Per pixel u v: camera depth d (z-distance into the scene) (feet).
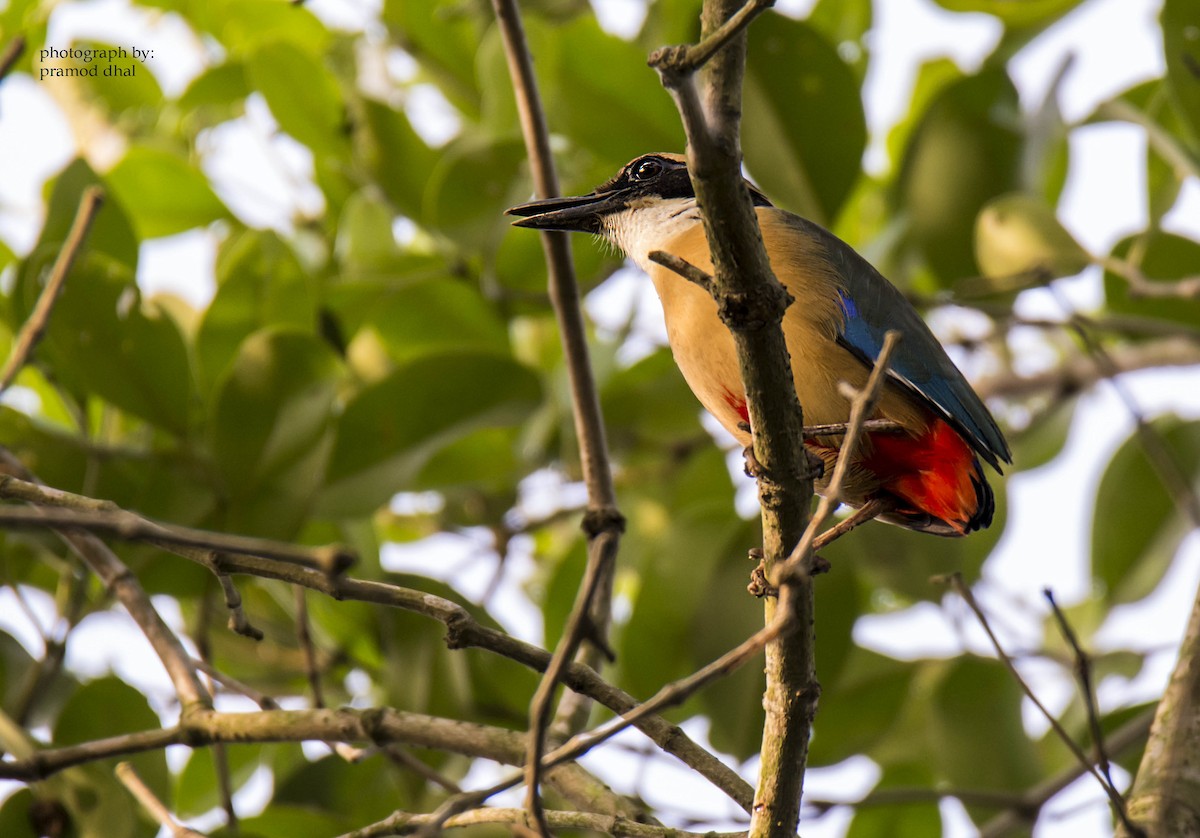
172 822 21.57
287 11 40.81
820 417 25.73
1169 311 38.78
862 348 25.36
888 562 34.58
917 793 28.02
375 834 20.34
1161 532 36.65
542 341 40.68
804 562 16.56
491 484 37.83
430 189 34.83
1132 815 21.71
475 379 32.17
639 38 38.60
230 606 19.70
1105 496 37.06
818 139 35.17
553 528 43.01
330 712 22.70
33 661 32.17
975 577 36.91
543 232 28.71
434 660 32.42
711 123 16.53
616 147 35.86
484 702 32.81
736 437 26.12
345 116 37.06
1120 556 36.73
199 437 31.09
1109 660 35.04
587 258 37.14
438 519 40.42
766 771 19.03
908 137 38.68
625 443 40.34
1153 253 38.06
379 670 34.17
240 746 35.68
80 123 40.65
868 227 44.96
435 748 22.84
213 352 33.22
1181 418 37.47
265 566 19.57
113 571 24.48
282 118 37.01
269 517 30.25
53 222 32.30
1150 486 36.73
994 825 30.12
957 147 37.78
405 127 36.47
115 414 34.30
